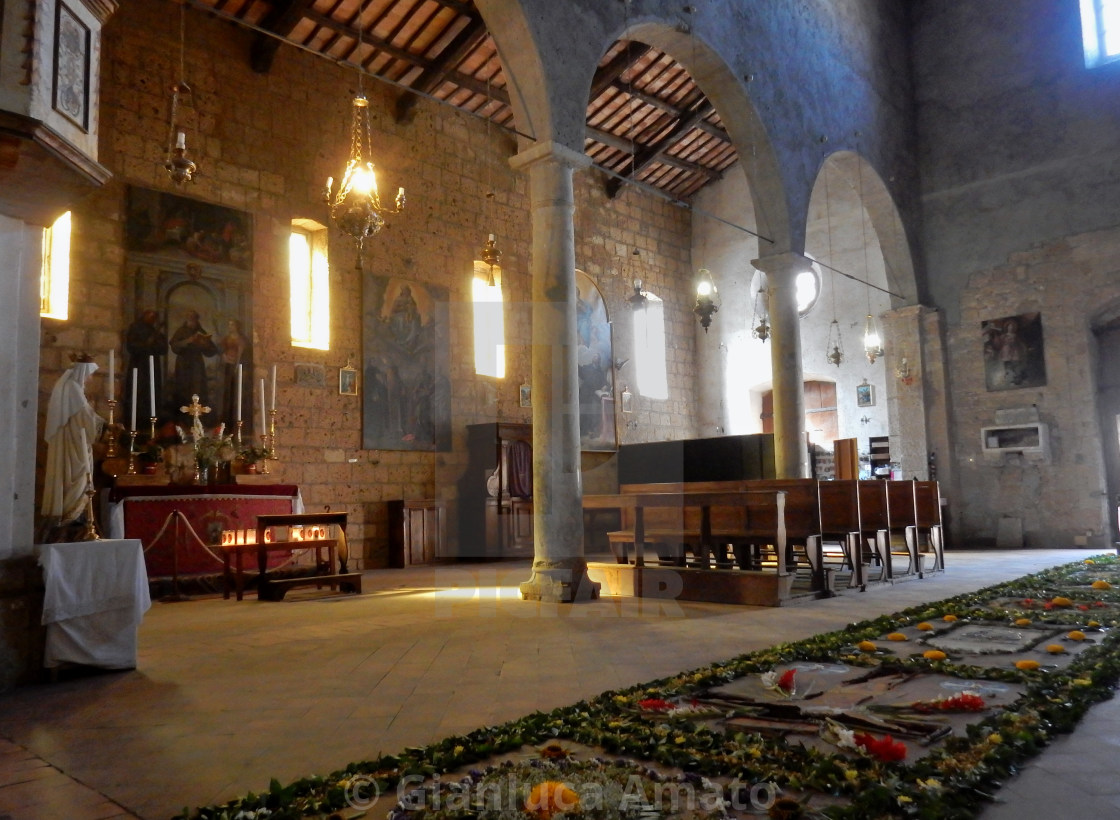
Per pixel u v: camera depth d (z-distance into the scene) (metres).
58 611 5.13
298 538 11.77
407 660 5.48
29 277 5.33
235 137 13.08
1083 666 4.76
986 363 17.94
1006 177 18.06
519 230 17.77
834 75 16.38
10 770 3.37
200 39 12.77
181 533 10.61
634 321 20.58
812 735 3.53
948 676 4.72
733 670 4.79
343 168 14.50
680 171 21.45
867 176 17.55
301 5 12.72
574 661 5.30
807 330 20.39
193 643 6.53
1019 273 17.73
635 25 10.99
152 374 11.26
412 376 15.21
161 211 12.05
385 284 14.95
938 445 18.22
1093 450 16.58
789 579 8.23
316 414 13.71
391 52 14.20
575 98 9.58
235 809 2.77
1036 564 12.71
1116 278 16.56
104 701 4.59
